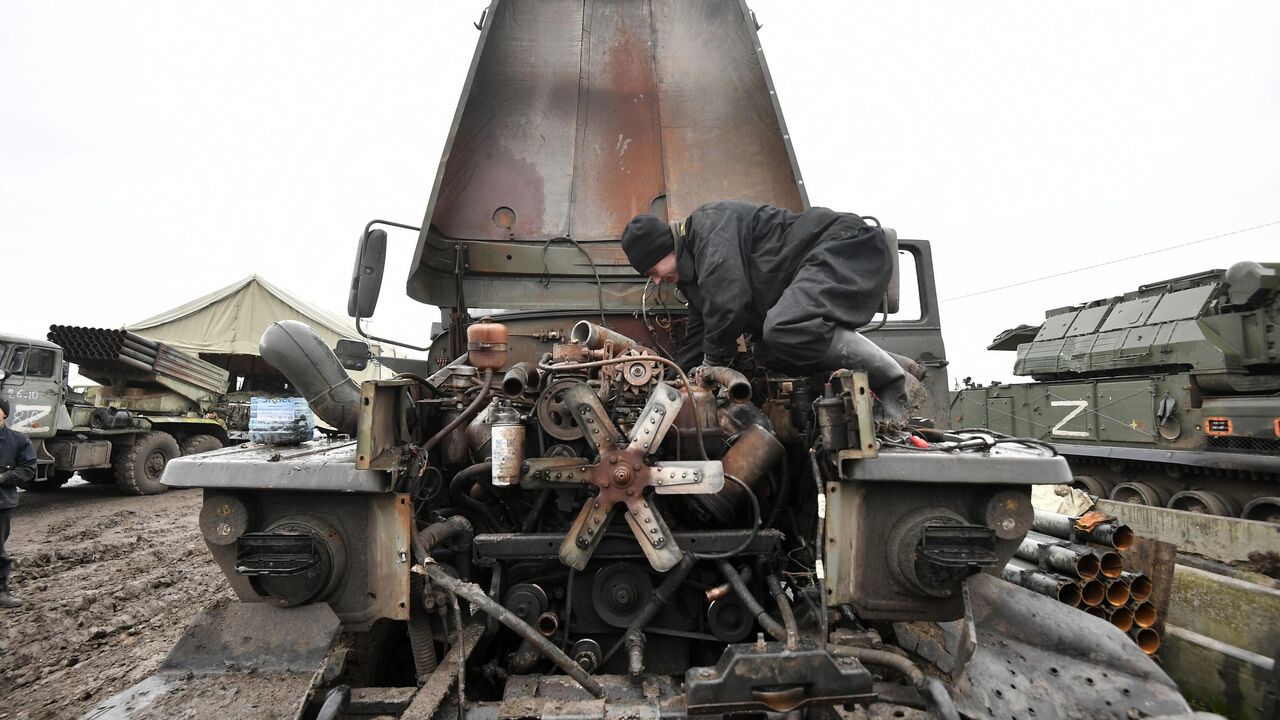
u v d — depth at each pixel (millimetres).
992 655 2098
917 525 2051
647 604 2236
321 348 2434
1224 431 8555
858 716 1846
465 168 3773
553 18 4008
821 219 2682
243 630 2035
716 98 4020
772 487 2588
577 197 3949
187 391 15148
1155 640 3428
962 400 13891
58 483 13039
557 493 2340
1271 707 3012
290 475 2031
